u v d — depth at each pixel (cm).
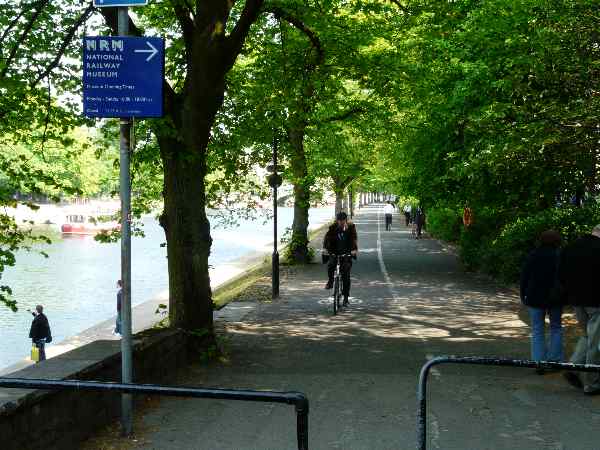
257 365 933
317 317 1378
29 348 2038
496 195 1401
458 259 2625
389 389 794
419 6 1477
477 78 1395
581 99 982
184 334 894
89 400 597
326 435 625
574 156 997
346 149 2617
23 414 486
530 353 1004
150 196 1405
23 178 1021
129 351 599
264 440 611
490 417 673
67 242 6362
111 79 575
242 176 1443
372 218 7156
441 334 1176
